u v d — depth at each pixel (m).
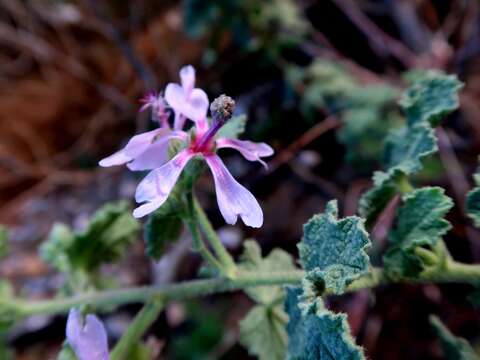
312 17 0.20
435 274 0.09
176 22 0.22
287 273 0.09
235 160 0.18
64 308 0.11
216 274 0.10
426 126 0.09
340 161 0.18
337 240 0.07
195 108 0.09
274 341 0.10
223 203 0.08
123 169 0.20
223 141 0.09
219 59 0.20
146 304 0.11
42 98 0.22
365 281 0.09
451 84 0.09
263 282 0.09
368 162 0.16
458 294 0.15
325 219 0.08
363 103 0.16
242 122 0.10
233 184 0.08
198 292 0.10
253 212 0.08
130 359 0.12
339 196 0.17
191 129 0.08
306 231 0.08
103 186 0.20
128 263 0.17
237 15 0.18
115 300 0.11
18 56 0.23
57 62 0.23
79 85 0.22
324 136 0.18
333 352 0.07
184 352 0.16
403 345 0.15
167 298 0.11
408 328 0.15
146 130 0.20
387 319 0.15
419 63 0.18
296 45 0.19
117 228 0.12
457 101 0.09
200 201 0.18
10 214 0.20
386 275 0.09
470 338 0.14
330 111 0.17
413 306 0.15
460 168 0.16
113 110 0.21
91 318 0.08
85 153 0.21
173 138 0.08
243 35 0.19
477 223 0.08
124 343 0.10
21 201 0.20
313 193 0.17
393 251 0.09
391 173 0.09
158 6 0.22
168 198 0.09
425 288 0.15
